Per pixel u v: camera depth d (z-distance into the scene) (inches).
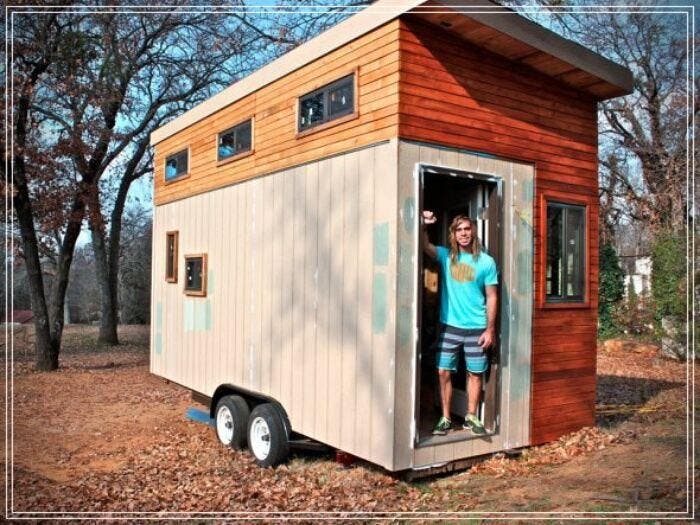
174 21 638.5
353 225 206.5
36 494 214.1
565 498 170.7
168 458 262.7
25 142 500.7
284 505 192.9
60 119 556.1
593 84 248.8
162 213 375.6
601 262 667.4
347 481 207.5
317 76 230.5
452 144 204.8
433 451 197.0
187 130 346.9
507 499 175.6
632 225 845.8
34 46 491.2
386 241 190.9
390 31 195.6
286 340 241.8
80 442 295.0
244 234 277.7
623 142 738.2
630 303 621.0
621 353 558.6
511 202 225.9
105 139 556.4
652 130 702.5
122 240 1133.1
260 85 268.2
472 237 211.5
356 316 203.0
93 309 1325.0
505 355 223.0
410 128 192.7
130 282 1104.2
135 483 227.5
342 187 213.0
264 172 262.8
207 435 304.0
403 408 187.9
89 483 227.8
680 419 284.0
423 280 233.9
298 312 234.7
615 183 789.9
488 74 218.4
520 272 228.8
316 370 222.4
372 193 198.4
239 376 276.5
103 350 698.2
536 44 213.9
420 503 183.2
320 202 224.5
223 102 301.7
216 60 695.7
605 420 286.7
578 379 251.4
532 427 232.1
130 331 919.0
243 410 265.0
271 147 259.1
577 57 229.6
